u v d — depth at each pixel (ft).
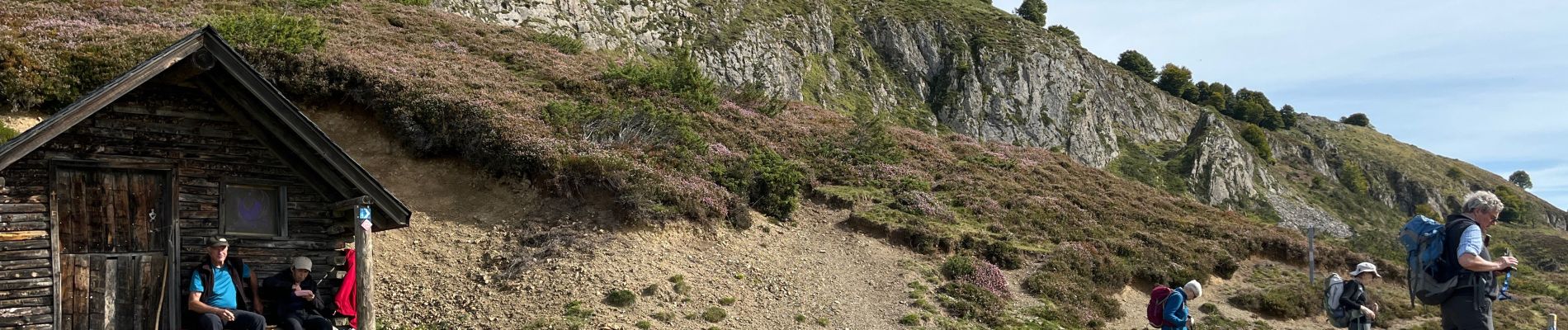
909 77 267.59
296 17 122.93
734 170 97.55
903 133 142.00
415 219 76.74
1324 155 352.90
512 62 124.47
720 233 84.23
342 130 89.92
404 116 89.04
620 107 110.32
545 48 138.72
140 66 36.91
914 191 106.83
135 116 38.78
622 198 80.23
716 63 209.97
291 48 96.48
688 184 88.69
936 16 290.56
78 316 36.65
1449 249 25.84
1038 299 83.92
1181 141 325.62
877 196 104.27
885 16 280.92
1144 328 82.79
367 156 86.53
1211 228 116.88
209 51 38.32
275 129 40.32
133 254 38.06
